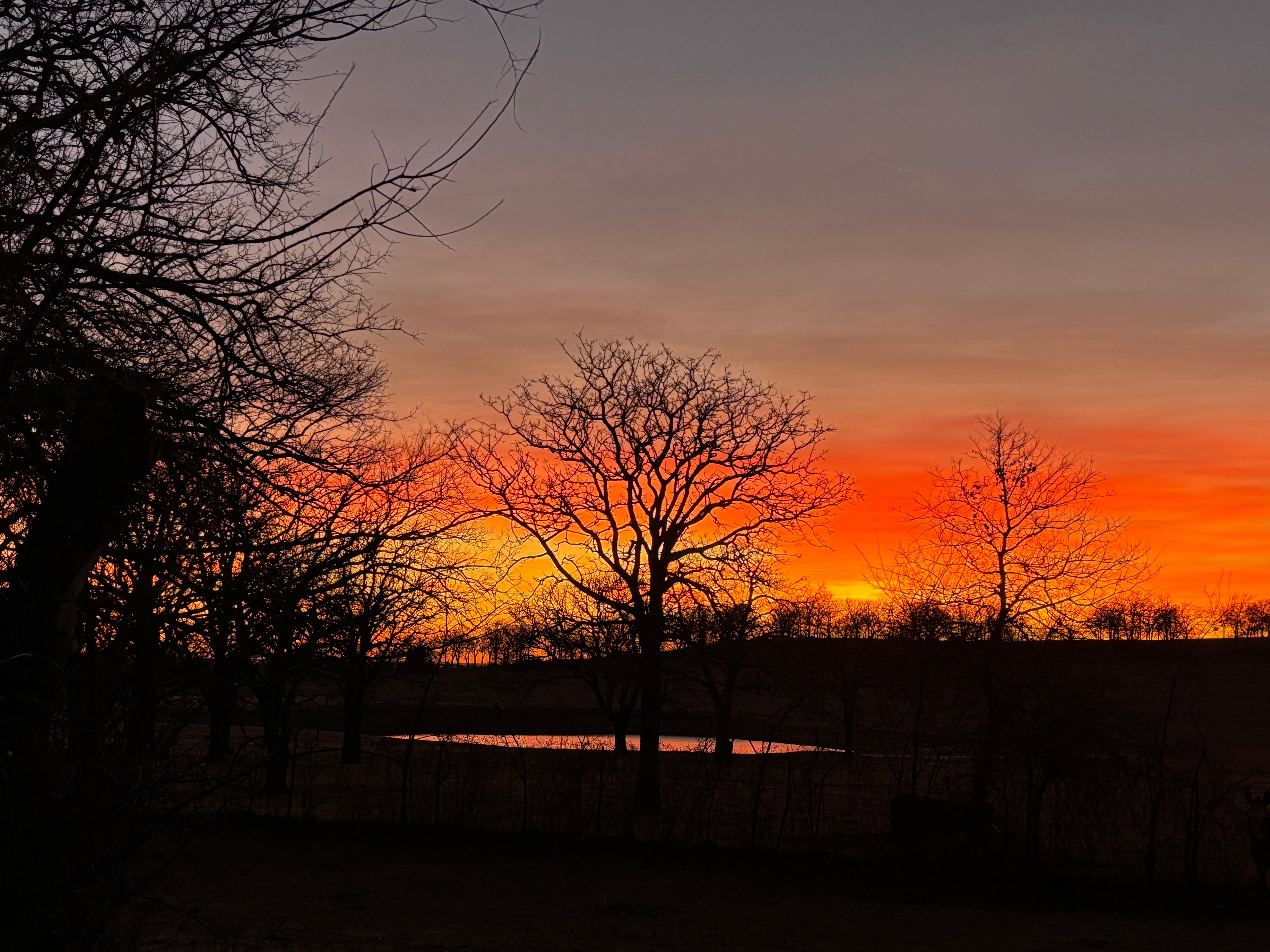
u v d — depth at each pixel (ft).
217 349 21.26
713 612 97.91
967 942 52.39
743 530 100.32
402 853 69.77
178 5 18.84
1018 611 75.05
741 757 106.63
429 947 45.93
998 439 77.71
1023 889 65.00
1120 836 74.64
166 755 17.78
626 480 100.37
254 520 20.26
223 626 18.53
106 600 18.28
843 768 95.20
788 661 95.04
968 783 76.54
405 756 81.35
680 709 103.81
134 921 19.81
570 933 51.06
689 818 80.74
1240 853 71.05
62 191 17.28
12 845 16.71
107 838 17.44
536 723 163.73
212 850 64.90
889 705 77.61
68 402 19.71
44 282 18.83
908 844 71.46
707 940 50.78
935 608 75.87
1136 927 56.70
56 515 18.15
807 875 68.03
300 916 50.21
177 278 20.71
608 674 106.63
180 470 19.71
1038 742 68.13
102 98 17.72
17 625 17.62
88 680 17.87
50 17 18.90
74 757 17.24
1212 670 253.65
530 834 76.95
